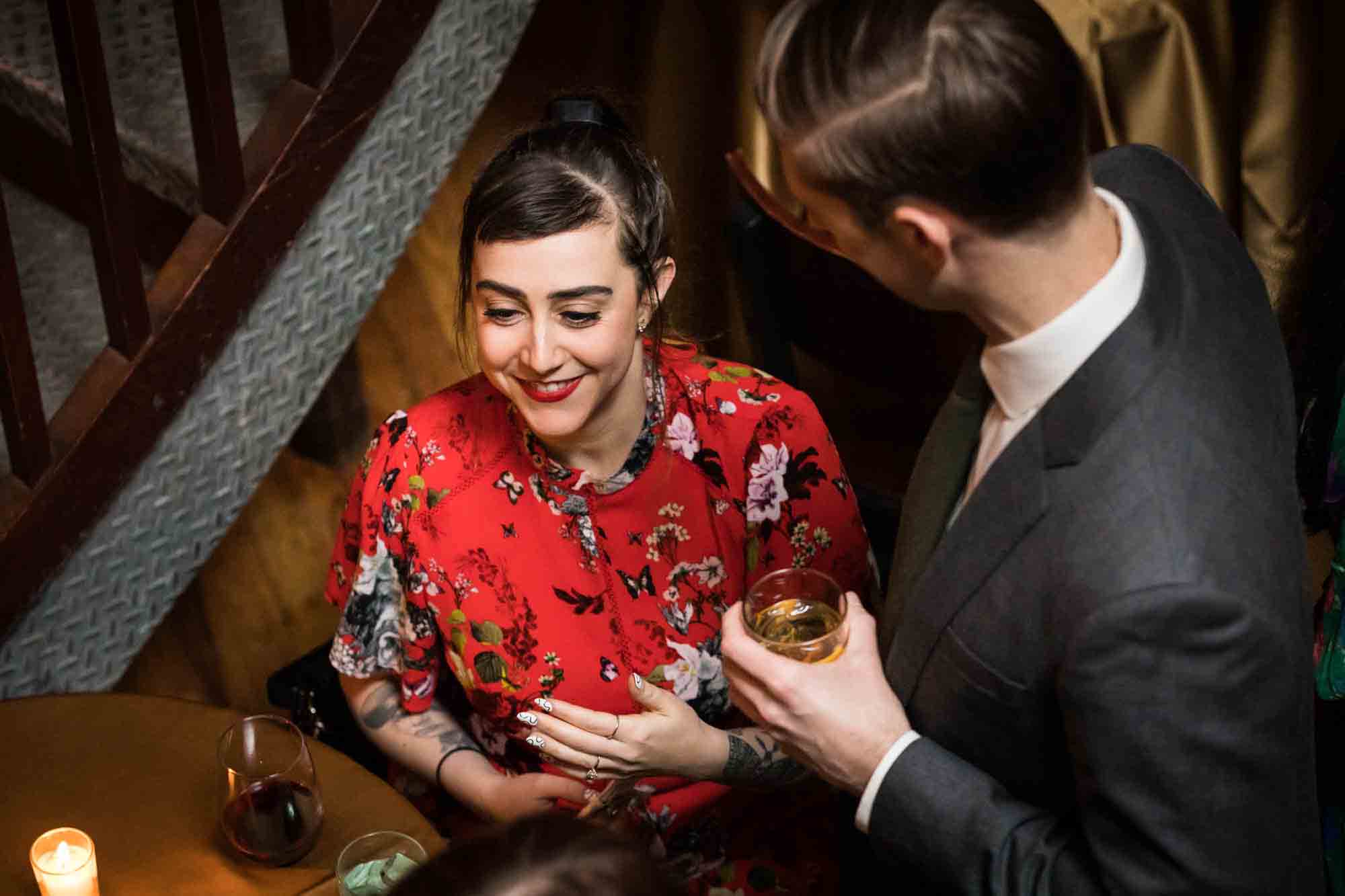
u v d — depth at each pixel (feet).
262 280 6.88
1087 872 3.54
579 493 5.51
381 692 6.00
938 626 3.70
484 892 1.97
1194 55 8.24
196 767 5.17
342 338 7.27
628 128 4.98
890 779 3.84
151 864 4.74
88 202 6.43
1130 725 3.19
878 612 6.03
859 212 3.26
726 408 5.68
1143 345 3.34
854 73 3.08
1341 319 5.47
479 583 5.59
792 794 6.29
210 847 4.82
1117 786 3.28
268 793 4.67
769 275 6.93
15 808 4.95
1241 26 8.49
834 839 6.10
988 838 3.68
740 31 8.79
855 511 5.86
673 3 9.08
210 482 7.14
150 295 6.73
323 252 7.03
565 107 4.85
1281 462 3.51
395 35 6.82
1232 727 3.15
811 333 7.07
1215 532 3.18
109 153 6.30
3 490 6.77
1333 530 5.34
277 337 7.05
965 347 6.56
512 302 4.79
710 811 6.00
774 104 3.25
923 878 3.88
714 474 5.67
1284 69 8.44
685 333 5.99
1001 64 2.99
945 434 4.04
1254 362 3.60
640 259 4.82
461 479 5.56
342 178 6.95
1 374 6.53
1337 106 8.65
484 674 5.69
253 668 9.04
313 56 6.68
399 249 7.29
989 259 3.24
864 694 3.96
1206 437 3.29
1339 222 5.78
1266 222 8.75
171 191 7.28
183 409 6.91
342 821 4.98
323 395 9.88
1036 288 3.32
